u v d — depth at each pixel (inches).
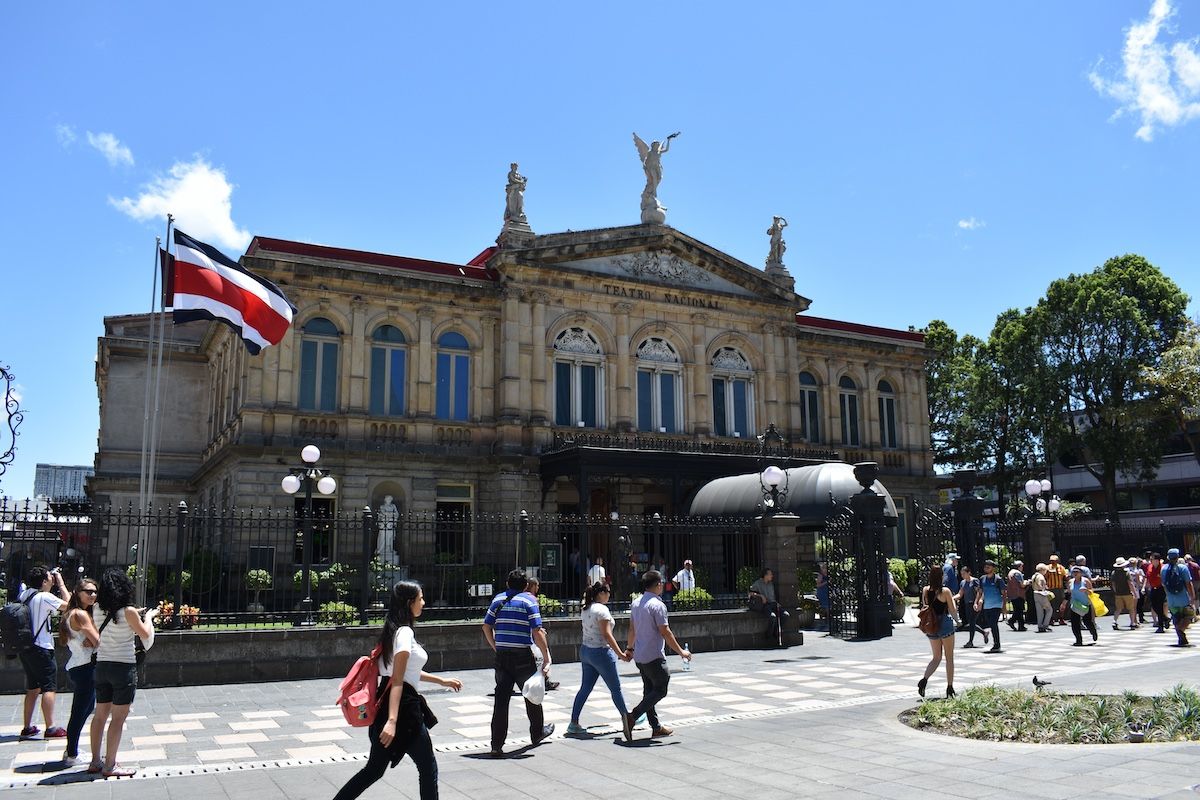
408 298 1342.3
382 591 999.0
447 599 1119.0
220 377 1547.7
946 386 2204.7
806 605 1094.4
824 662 762.8
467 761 420.8
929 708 491.2
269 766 414.0
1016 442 2105.1
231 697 613.6
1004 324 2229.3
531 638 449.7
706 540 1299.2
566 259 1429.6
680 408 1515.7
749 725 495.2
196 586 1055.0
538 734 455.5
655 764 403.9
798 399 1622.8
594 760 415.5
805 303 1652.3
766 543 914.1
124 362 1696.6
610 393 1443.2
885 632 959.6
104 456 1659.7
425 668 745.6
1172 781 339.9
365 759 428.5
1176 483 2343.8
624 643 813.2
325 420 1270.9
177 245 874.8
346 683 307.3
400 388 1341.0
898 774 369.4
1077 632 868.0
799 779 367.2
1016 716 468.1
